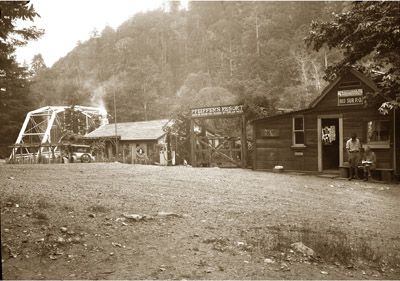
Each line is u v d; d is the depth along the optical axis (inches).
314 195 520.1
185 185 538.9
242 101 938.7
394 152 675.4
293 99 1907.0
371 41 698.8
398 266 250.1
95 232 260.7
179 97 2549.2
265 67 3464.6
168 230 282.0
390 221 384.5
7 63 629.0
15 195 351.6
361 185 628.7
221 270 212.5
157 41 5674.2
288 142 812.0
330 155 804.0
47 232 249.8
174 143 1175.0
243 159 905.5
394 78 636.1
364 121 712.4
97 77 5344.5
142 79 4379.9
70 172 642.8
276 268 222.8
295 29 3907.5
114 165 796.6
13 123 2170.3
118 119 2896.2
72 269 199.9
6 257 205.8
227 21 5019.7
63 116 1829.5
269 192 522.0
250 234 290.2
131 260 218.1
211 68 4431.6
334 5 3152.1
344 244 277.4
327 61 2500.0
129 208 343.9
